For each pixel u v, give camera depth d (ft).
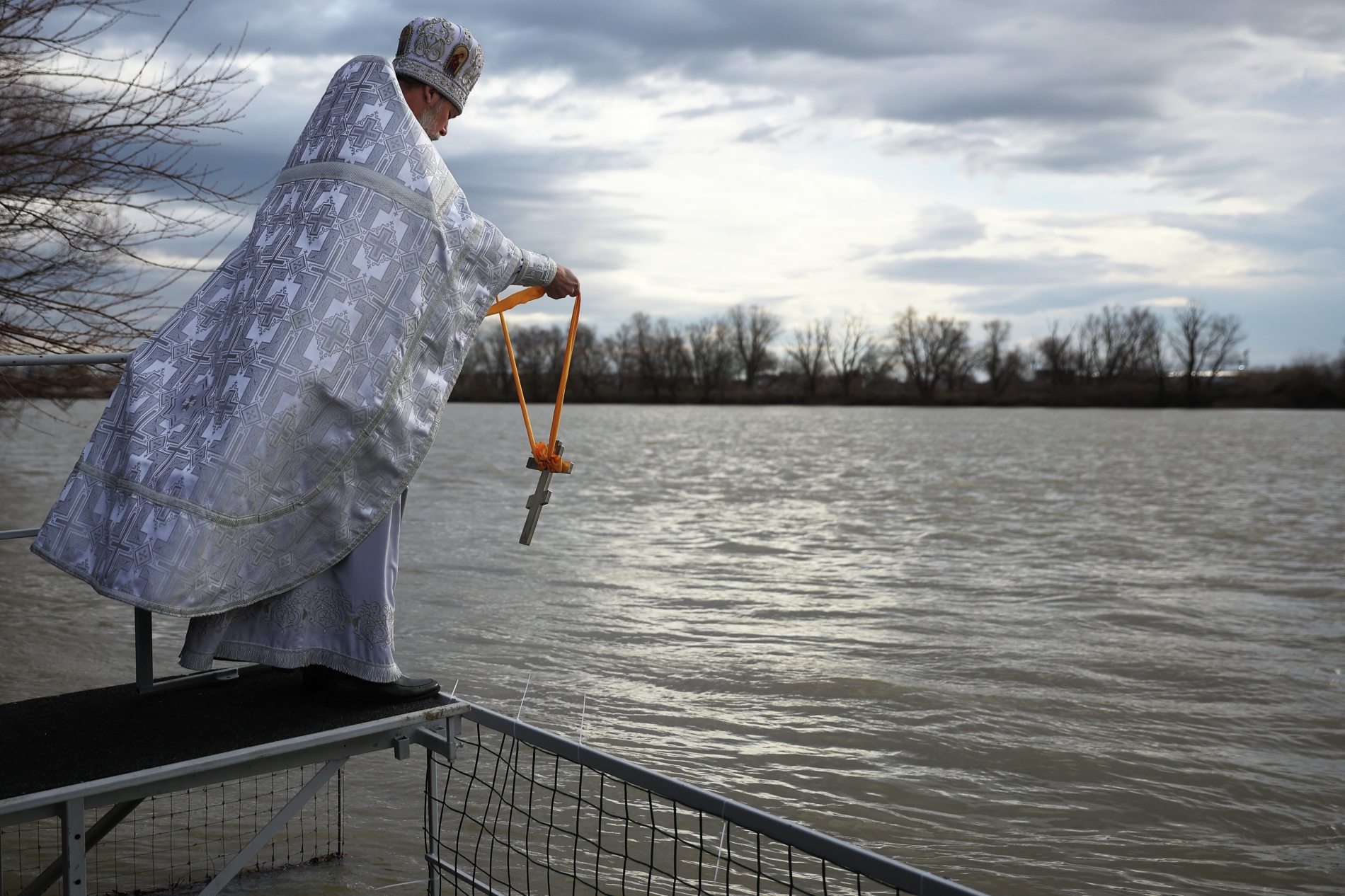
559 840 15.30
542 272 8.40
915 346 384.68
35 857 13.61
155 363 7.55
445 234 7.74
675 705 23.89
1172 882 16.11
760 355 396.78
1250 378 370.94
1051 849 17.04
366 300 7.43
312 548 7.52
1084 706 24.53
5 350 24.39
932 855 16.69
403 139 7.72
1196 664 28.50
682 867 14.78
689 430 197.88
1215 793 19.49
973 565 45.34
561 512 64.28
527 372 385.09
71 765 6.96
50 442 114.93
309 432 7.31
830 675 26.53
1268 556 48.65
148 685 8.55
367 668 7.96
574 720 22.57
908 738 22.02
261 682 8.87
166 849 14.02
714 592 38.11
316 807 15.98
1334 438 177.06
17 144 23.53
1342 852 17.24
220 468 7.04
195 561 6.97
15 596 32.83
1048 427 222.48
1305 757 21.49
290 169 7.84
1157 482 90.84
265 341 7.27
